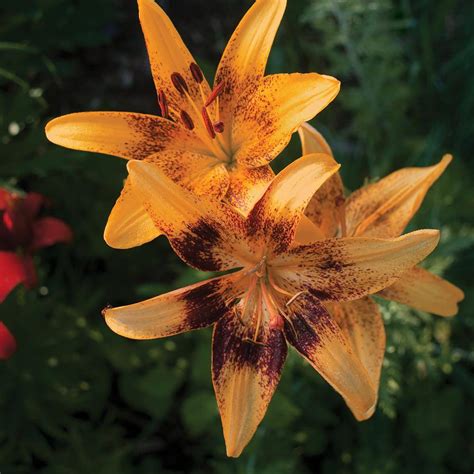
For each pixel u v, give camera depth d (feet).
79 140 2.10
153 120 2.14
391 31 3.66
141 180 1.97
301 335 2.06
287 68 3.49
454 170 3.36
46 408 2.87
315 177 1.99
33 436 2.88
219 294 2.07
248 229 2.03
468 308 3.12
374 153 3.51
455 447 3.13
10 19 3.10
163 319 2.03
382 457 3.06
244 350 2.06
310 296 2.07
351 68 3.50
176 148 2.16
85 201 3.10
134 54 3.53
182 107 2.16
